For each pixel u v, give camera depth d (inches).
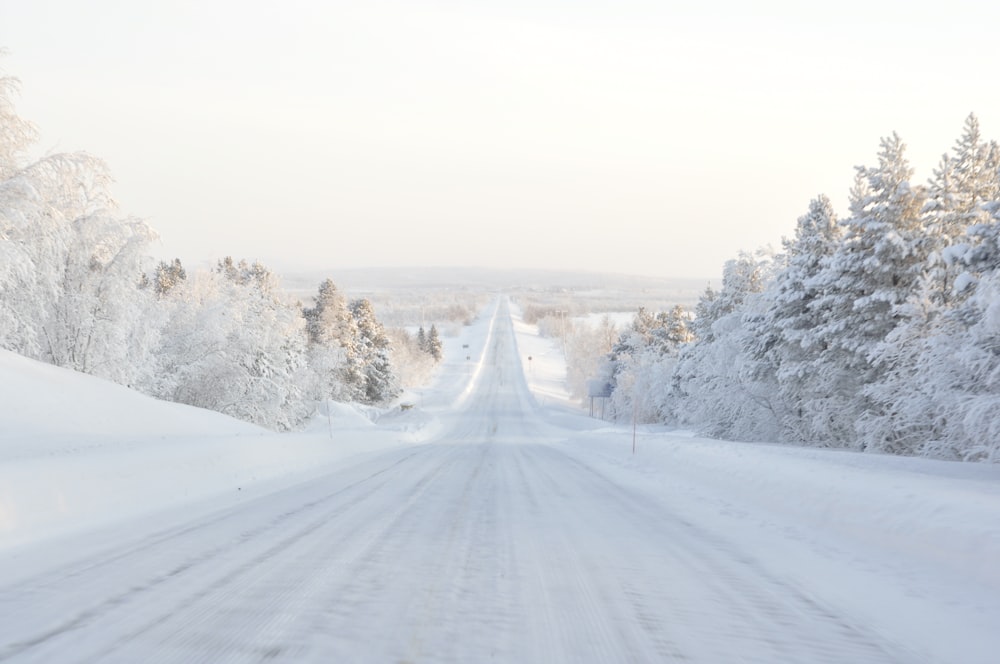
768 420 1341.0
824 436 1174.3
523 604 197.0
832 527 344.2
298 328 2127.2
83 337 1128.8
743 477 490.6
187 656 151.5
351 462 736.3
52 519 309.3
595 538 303.4
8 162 992.9
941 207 1064.2
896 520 308.0
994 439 631.8
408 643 162.2
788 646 168.9
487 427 2664.9
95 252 1117.7
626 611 193.0
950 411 774.5
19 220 925.2
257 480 522.0
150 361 1316.4
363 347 3479.3
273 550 265.6
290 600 196.2
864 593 223.6
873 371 1030.4
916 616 200.1
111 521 330.3
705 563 259.4
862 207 1073.5
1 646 156.3
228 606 189.6
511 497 442.6
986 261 699.4
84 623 173.5
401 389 4050.2
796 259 1211.9
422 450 1047.6
